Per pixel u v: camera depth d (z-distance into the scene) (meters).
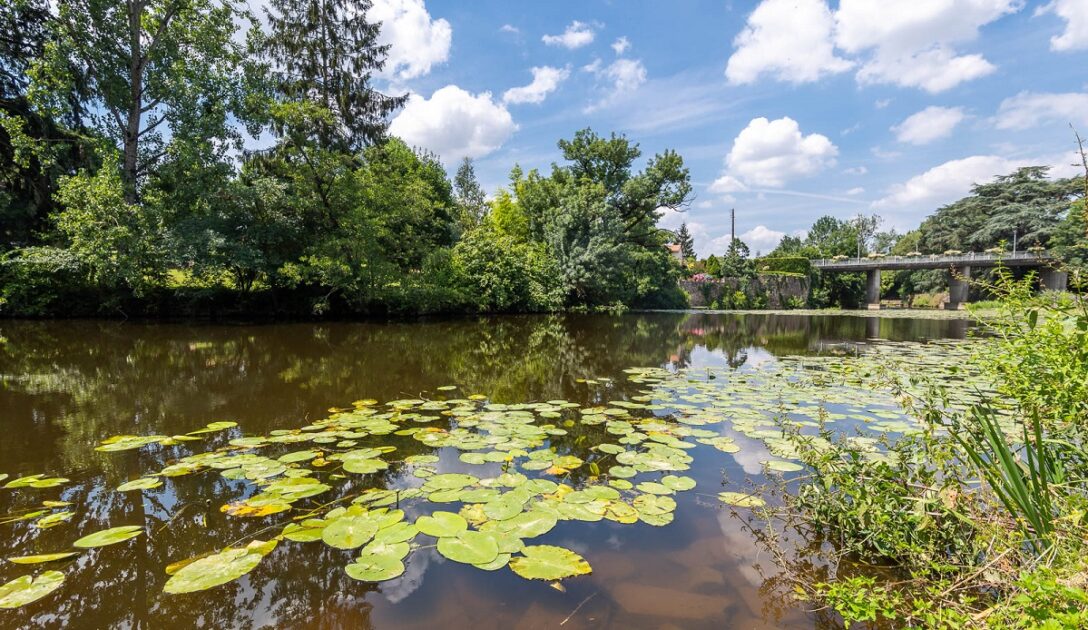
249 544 2.38
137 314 14.15
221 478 3.21
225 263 13.13
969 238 39.34
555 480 3.23
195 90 13.23
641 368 7.98
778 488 3.08
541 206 27.72
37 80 12.40
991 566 1.75
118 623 1.86
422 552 2.34
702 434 4.23
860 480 2.55
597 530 2.58
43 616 1.90
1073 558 1.47
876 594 1.89
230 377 6.50
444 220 25.20
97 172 12.41
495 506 2.76
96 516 2.69
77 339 9.71
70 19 12.66
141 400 5.25
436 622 1.85
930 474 2.30
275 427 4.36
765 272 36.12
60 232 12.86
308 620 1.88
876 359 8.52
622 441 4.07
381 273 15.17
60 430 4.20
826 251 55.88
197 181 12.94
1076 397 1.98
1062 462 2.05
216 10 13.89
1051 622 1.17
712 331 15.19
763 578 2.15
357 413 4.84
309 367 7.36
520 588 2.07
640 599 1.99
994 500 2.04
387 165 17.28
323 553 2.38
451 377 6.90
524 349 10.10
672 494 3.00
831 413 4.97
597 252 22.86
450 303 18.05
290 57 15.99
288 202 13.88
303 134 14.41
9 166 13.38
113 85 12.96
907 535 2.23
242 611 1.95
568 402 5.46
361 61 16.98
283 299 15.90
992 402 2.47
